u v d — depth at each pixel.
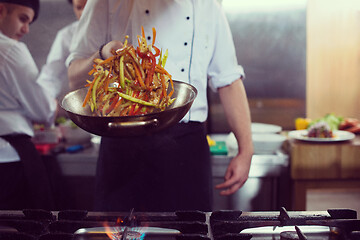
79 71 1.30
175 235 0.91
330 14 2.88
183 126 1.39
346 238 0.92
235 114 1.53
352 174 2.16
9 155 1.82
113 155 1.41
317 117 3.04
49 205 1.93
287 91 2.90
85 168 2.13
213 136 2.70
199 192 1.44
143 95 0.95
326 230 0.97
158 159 1.40
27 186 1.86
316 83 2.99
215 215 1.02
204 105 1.42
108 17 1.30
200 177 1.43
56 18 1.84
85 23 1.31
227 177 1.53
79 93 1.00
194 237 0.89
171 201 1.42
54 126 2.43
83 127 0.88
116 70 0.96
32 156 1.86
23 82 1.80
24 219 1.04
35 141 2.33
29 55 1.82
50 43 1.86
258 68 2.86
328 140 2.17
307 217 0.99
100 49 1.13
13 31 1.80
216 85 1.54
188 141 1.40
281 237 0.93
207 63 1.43
